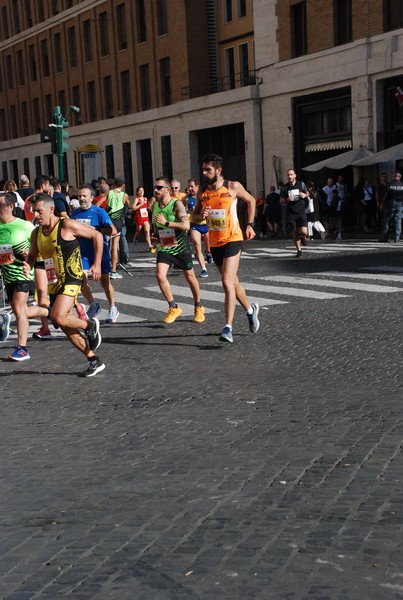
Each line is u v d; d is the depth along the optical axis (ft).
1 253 32.01
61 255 28.40
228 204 32.63
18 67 211.41
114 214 70.03
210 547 14.17
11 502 16.93
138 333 37.40
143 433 21.49
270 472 17.90
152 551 14.15
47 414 24.03
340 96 115.96
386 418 21.67
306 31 122.83
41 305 33.76
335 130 119.34
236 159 141.28
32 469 19.02
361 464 18.11
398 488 16.55
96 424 22.65
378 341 32.32
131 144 168.66
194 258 73.05
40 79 200.95
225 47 148.66
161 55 156.97
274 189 107.86
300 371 27.94
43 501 16.88
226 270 32.73
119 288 54.80
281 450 19.42
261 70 132.36
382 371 27.25
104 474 18.38
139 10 163.12
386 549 13.79
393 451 18.88
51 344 35.68
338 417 22.00
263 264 66.08
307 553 13.75
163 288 39.42
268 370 28.37
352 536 14.34
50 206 28.40
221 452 19.51
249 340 34.24
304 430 20.95
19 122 213.46
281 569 13.21
